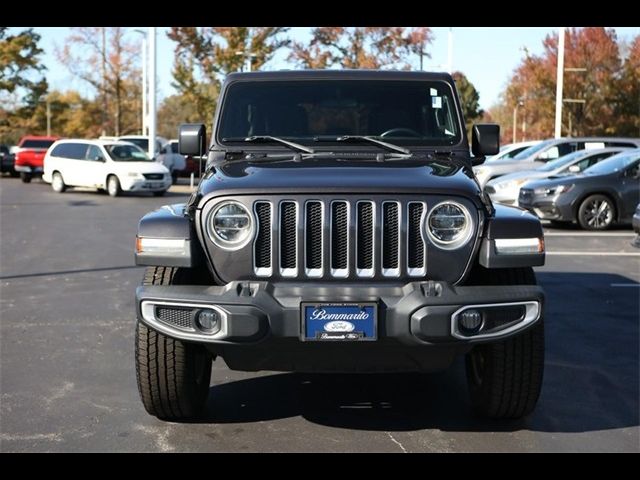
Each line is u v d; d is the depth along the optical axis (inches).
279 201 169.6
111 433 187.8
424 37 1299.2
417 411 204.1
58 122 2413.9
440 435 187.3
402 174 180.2
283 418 198.7
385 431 189.9
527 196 625.6
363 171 183.0
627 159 623.5
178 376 182.2
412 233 170.9
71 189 1094.4
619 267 433.1
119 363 245.1
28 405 206.2
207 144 233.6
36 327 291.4
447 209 171.3
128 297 347.9
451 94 226.5
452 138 221.5
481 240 172.6
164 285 173.2
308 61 1320.1
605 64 1433.3
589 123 1460.4
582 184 606.9
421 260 171.0
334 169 185.2
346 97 225.0
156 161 1061.8
